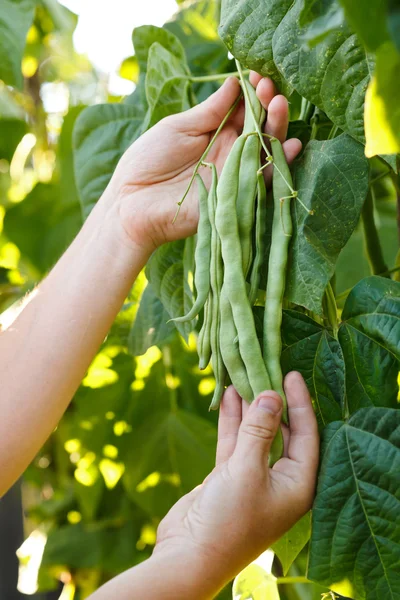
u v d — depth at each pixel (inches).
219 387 31.7
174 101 42.5
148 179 37.2
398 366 31.0
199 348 32.4
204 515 28.5
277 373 30.4
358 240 55.4
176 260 42.4
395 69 18.3
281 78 32.7
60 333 37.6
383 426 29.5
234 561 28.7
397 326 30.8
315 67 29.5
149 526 72.9
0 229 70.0
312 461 29.9
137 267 38.2
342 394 31.7
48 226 69.4
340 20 22.6
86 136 48.2
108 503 70.9
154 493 61.8
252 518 28.4
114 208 38.2
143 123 46.1
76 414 65.6
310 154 32.5
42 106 83.4
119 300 38.2
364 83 28.6
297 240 31.5
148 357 63.7
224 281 31.0
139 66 45.8
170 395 63.4
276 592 36.8
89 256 38.2
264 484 28.6
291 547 34.2
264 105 33.5
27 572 78.8
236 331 30.8
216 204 32.3
